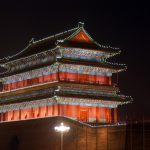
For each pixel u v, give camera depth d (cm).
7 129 12550
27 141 11700
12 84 14262
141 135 9344
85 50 12194
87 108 12100
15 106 13412
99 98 12075
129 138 9631
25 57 13325
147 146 9156
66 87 11744
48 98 11800
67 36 12619
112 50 12581
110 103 12419
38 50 13038
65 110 11744
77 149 10394
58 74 11906
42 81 12688
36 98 12231
